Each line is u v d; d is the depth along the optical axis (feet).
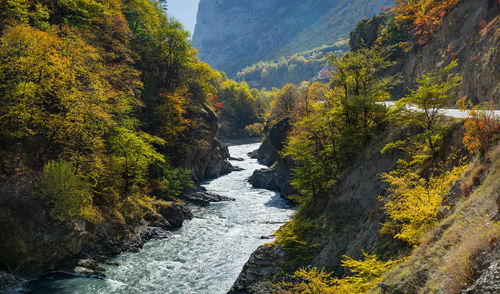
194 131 217.15
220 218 140.36
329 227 78.33
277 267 77.41
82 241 92.99
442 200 45.60
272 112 301.02
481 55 112.47
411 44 191.62
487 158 40.78
